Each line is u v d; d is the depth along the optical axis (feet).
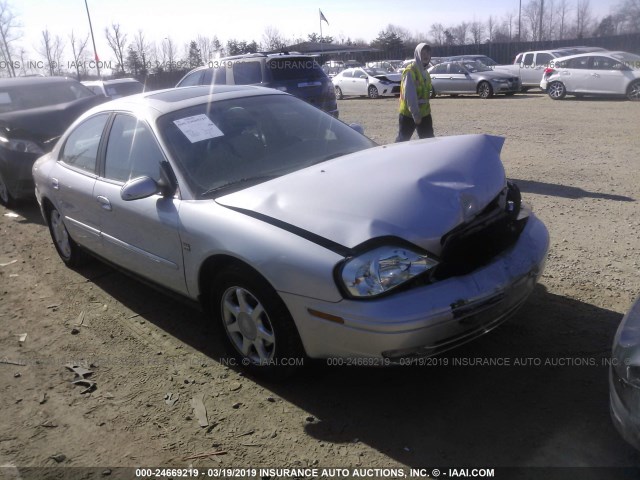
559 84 60.59
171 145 12.38
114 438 10.03
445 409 10.10
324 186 10.37
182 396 11.07
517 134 38.29
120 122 14.17
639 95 55.47
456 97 72.84
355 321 8.98
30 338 13.87
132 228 13.03
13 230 23.43
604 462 8.60
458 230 9.70
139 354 12.77
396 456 9.09
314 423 10.02
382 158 11.35
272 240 9.78
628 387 7.85
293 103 15.01
